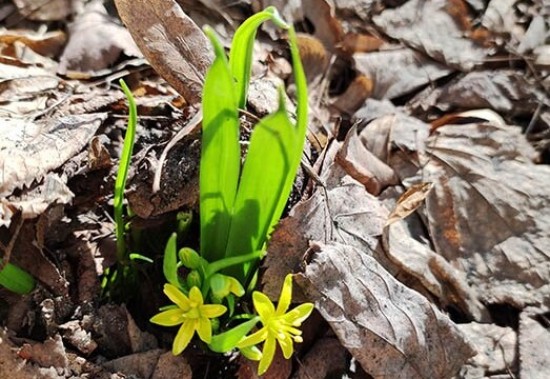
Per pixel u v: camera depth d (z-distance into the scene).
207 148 0.13
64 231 0.16
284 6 0.26
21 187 0.15
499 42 0.26
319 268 0.15
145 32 0.16
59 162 0.16
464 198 0.21
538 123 0.24
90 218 0.17
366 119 0.23
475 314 0.19
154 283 0.16
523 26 0.27
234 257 0.14
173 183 0.16
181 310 0.13
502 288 0.19
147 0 0.16
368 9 0.27
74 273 0.16
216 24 0.25
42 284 0.15
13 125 0.17
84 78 0.22
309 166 0.17
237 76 0.14
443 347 0.16
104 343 0.15
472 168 0.21
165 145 0.16
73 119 0.17
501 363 0.18
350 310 0.15
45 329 0.15
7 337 0.14
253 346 0.14
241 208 0.14
